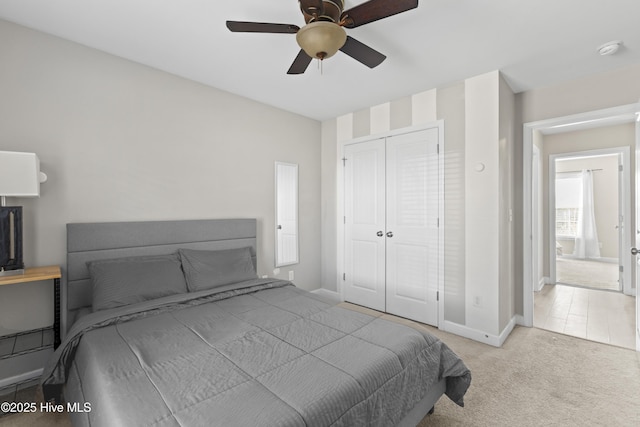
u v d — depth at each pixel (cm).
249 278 286
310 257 411
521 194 322
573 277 534
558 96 296
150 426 98
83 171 233
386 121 351
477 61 253
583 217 711
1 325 206
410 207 332
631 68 259
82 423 135
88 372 140
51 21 203
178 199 284
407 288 337
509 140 301
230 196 323
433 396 174
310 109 375
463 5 183
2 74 202
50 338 214
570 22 199
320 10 149
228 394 116
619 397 199
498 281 271
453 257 300
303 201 400
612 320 334
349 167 391
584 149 458
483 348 268
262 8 187
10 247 192
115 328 180
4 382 200
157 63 259
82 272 227
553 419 179
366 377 133
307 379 127
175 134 282
